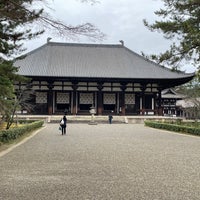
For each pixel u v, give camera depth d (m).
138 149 19.17
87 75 62.59
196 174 11.75
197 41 24.78
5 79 21.78
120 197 8.61
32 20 12.52
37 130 35.91
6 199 8.37
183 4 26.05
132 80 62.78
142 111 63.72
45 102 62.84
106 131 34.91
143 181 10.55
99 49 72.69
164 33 26.92
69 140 24.53
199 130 29.52
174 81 62.81
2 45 20.91
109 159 15.20
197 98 81.88
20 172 11.95
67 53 70.50
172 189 9.52
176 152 17.92
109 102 64.50
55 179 10.80
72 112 63.00
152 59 27.38
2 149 18.89
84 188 9.56
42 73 61.88
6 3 12.81
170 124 37.72
